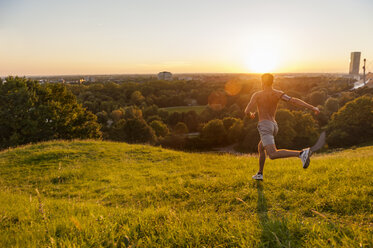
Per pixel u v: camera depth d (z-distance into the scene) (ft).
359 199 11.31
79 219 10.79
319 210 11.09
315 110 12.09
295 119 174.70
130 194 19.30
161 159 36.24
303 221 9.01
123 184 23.48
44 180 26.55
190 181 19.36
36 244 8.14
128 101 397.39
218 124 191.62
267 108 13.39
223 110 320.09
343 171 16.76
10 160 35.17
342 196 12.05
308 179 15.90
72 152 39.17
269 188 15.26
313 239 7.53
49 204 14.58
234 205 13.21
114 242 8.15
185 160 33.71
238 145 191.01
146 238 8.49
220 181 17.90
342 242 7.00
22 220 11.60
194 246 7.83
